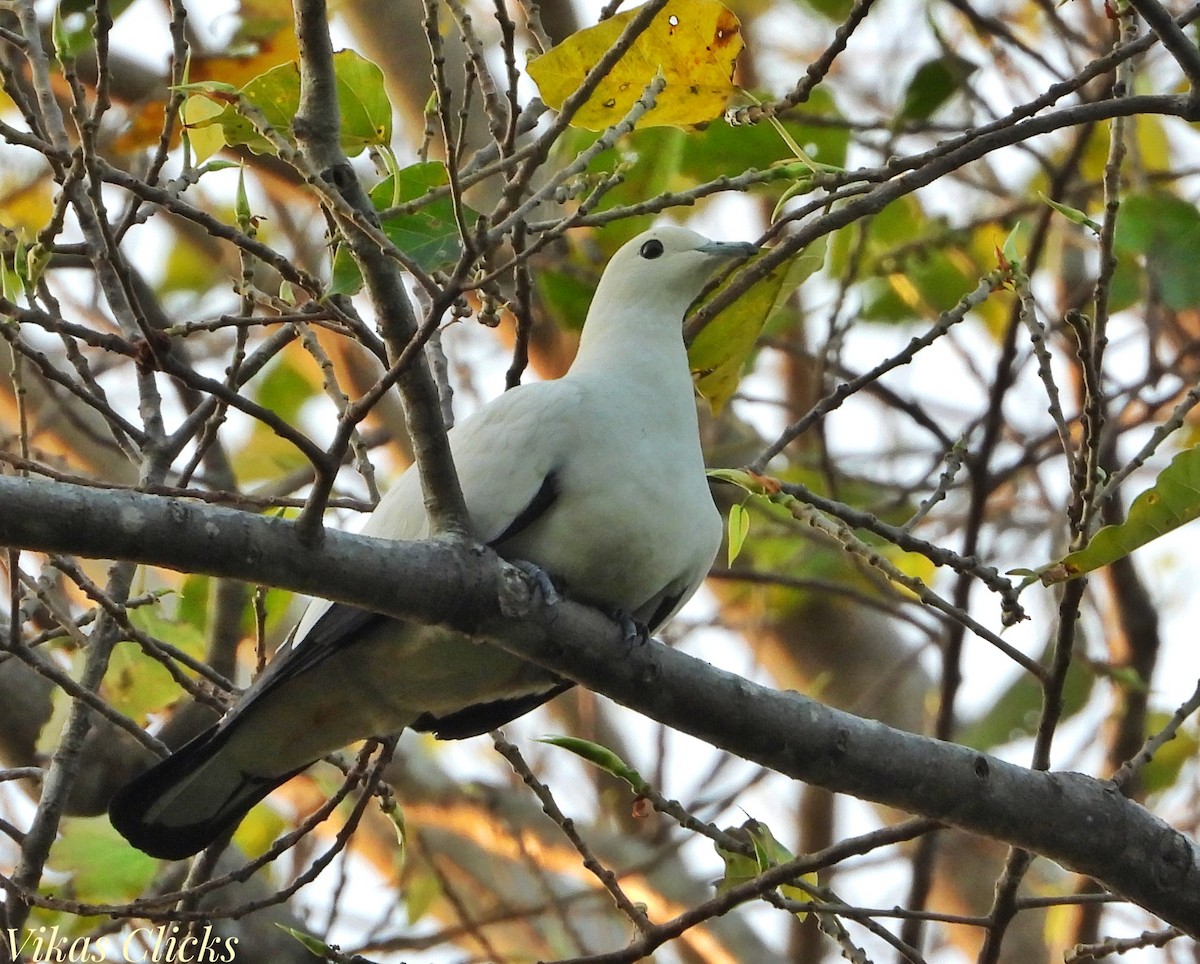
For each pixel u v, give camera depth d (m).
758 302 8.99
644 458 8.06
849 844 7.75
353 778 8.33
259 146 7.50
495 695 8.31
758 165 10.91
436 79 5.91
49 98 8.42
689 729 7.49
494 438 8.11
